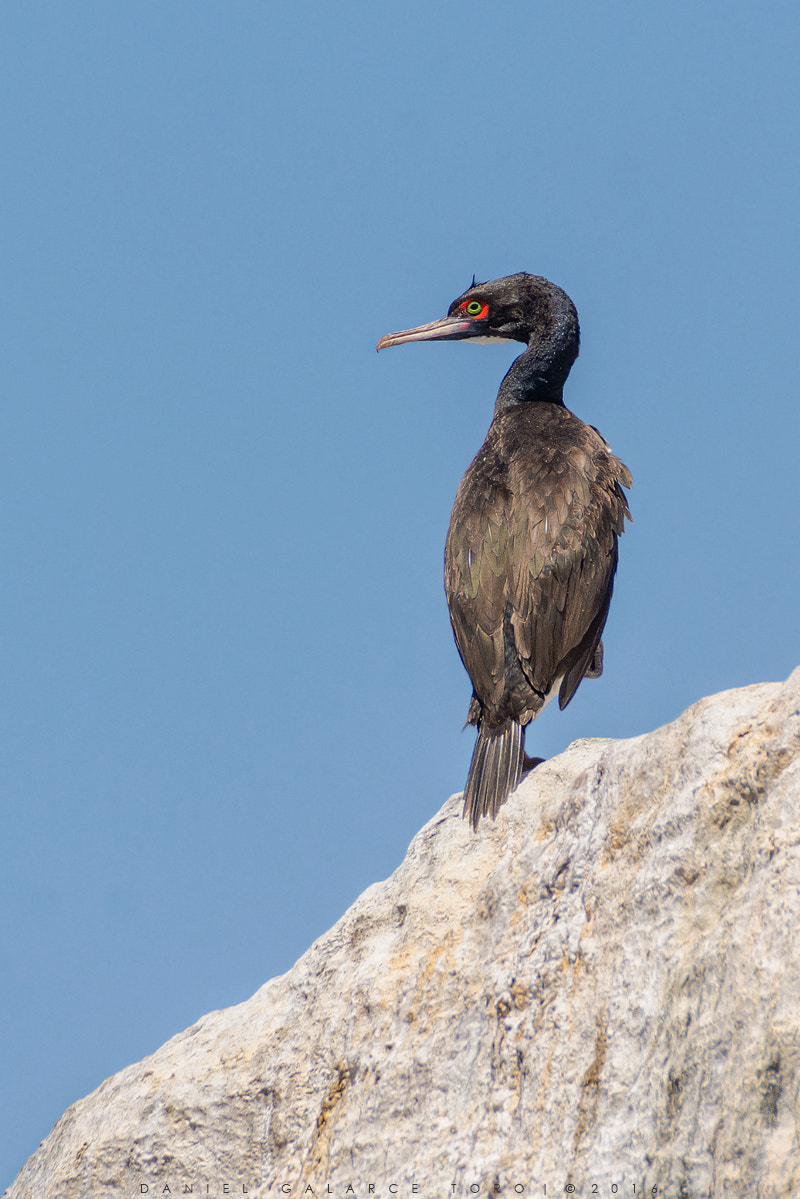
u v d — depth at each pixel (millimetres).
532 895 11859
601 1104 9938
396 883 13977
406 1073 11930
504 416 16812
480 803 13375
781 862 9211
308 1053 13375
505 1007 11281
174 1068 14695
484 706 14055
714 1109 8961
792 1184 8219
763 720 10141
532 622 14055
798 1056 8508
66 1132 15703
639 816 10867
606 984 10438
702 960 9547
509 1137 10656
